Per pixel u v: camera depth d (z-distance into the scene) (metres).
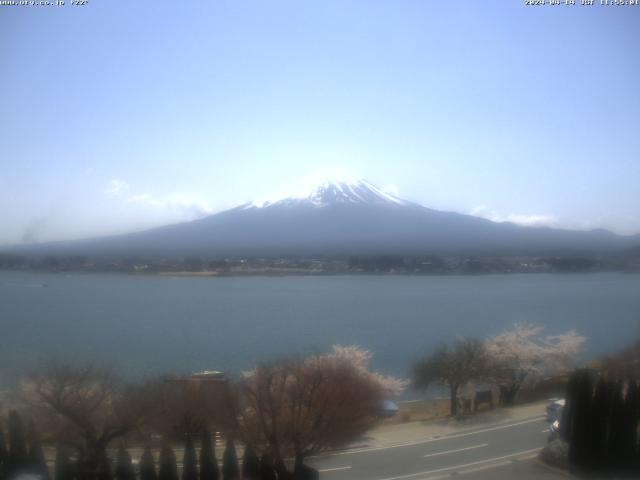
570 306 52.53
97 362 20.56
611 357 21.27
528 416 18.88
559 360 24.03
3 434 11.56
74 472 11.20
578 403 13.16
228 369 22.23
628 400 13.00
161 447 12.76
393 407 19.66
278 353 24.06
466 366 22.55
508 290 71.31
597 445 12.92
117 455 12.48
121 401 14.04
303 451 12.97
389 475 12.95
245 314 49.25
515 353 23.62
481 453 14.69
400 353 28.70
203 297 65.69
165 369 22.34
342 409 14.03
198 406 13.66
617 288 69.81
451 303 57.84
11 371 18.91
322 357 17.14
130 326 40.62
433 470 13.29
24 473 11.08
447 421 18.34
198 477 11.30
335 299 63.72
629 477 12.68
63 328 39.16
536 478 12.65
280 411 12.87
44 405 13.62
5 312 49.16
